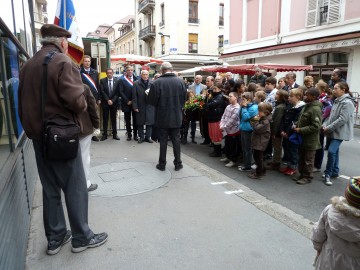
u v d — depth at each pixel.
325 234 1.91
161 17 34.28
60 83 2.37
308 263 2.75
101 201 3.94
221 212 3.70
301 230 3.32
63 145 2.40
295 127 5.15
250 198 4.13
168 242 3.03
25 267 2.60
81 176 2.71
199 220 3.49
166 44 33.38
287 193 4.72
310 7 15.52
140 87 7.31
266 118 5.14
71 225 2.76
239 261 2.76
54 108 2.44
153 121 7.49
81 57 5.44
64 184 2.65
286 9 17.03
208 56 33.34
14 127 2.99
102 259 2.73
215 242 3.05
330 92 6.10
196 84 9.05
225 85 7.16
